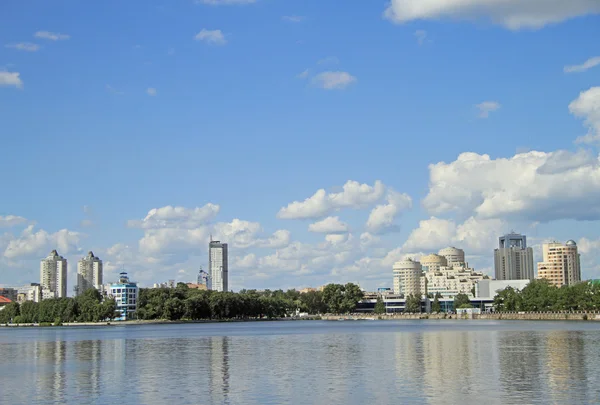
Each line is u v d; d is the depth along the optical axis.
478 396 90.69
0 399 95.81
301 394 95.81
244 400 91.94
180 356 163.00
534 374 111.25
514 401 86.50
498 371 116.44
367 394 94.50
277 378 114.19
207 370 128.75
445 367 125.00
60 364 146.12
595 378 105.19
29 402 93.00
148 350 186.00
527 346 169.25
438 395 92.31
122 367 136.75
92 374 124.75
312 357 154.00
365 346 188.88
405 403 87.00
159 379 115.44
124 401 92.81
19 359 161.62
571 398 87.75
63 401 93.50
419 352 160.75
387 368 126.00
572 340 188.62
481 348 167.25
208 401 91.69
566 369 116.88
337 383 106.38
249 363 141.50
